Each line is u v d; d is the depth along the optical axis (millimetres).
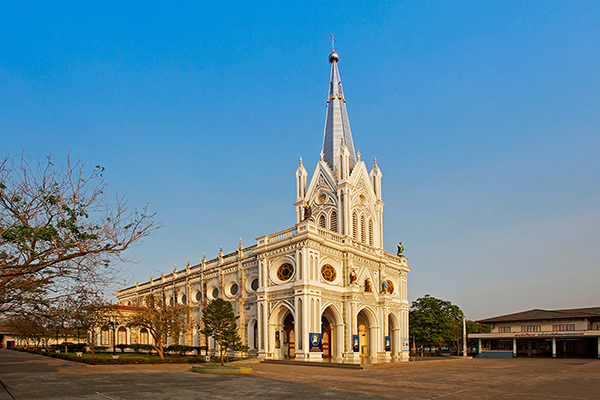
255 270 61156
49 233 23172
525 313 98812
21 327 70500
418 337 92188
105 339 78750
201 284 70812
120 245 25703
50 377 31734
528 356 93000
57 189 24500
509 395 25953
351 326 56406
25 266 24016
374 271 65438
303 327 51031
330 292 56250
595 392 27625
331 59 80312
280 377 34500
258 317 56781
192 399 22016
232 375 35875
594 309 93438
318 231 56469
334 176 69812
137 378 32156
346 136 75562
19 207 23766
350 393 25328
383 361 61562
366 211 70562
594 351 89812
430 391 27188
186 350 65688
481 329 126312
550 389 29109
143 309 55812
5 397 21609
